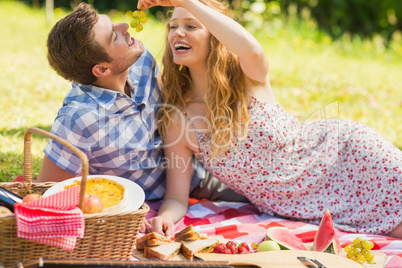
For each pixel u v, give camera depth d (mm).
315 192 3246
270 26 9086
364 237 3008
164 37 3355
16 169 3537
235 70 3084
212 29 2820
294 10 9758
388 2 10391
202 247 2584
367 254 2633
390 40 10344
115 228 2342
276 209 3250
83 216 2154
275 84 6141
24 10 9047
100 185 2604
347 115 5312
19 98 4941
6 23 8078
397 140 4723
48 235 2121
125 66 2949
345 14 10367
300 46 8844
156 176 3318
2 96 4949
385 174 3066
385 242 2885
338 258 2496
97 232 2291
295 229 3062
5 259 2154
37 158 3742
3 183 2566
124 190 2523
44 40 3145
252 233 3004
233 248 2641
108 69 2910
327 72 7113
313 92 5875
